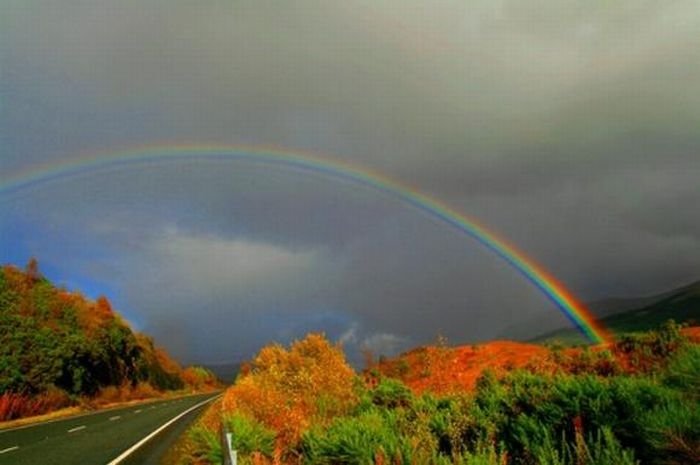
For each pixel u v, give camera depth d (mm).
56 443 17438
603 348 18453
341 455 8422
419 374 20031
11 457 14461
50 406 33250
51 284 53094
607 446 6195
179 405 42938
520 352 28172
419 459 7152
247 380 20016
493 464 6465
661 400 6645
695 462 5590
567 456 6531
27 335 34625
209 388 132750
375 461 7715
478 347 33031
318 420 12195
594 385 7543
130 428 22516
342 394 15633
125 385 57188
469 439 8398
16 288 44375
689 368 6996
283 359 19562
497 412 8461
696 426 5734
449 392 12914
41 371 35125
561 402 7566
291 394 16312
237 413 12141
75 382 42438
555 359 15070
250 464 9406
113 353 57719
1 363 31406
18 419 27859
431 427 8867
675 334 13500
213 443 11859
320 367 17125
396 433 9055
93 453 15086
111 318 64375
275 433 11234
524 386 9477
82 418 28797
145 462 13398
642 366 12680
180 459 13234
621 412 7039
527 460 6883
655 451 6004
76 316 49875
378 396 14672
